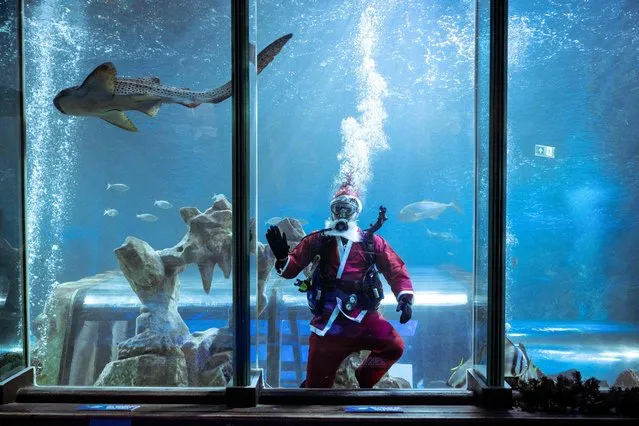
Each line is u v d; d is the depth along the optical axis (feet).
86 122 8.33
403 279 7.75
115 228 8.75
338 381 7.66
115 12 7.98
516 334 8.50
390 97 8.86
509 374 7.23
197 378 7.61
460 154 8.75
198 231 8.20
